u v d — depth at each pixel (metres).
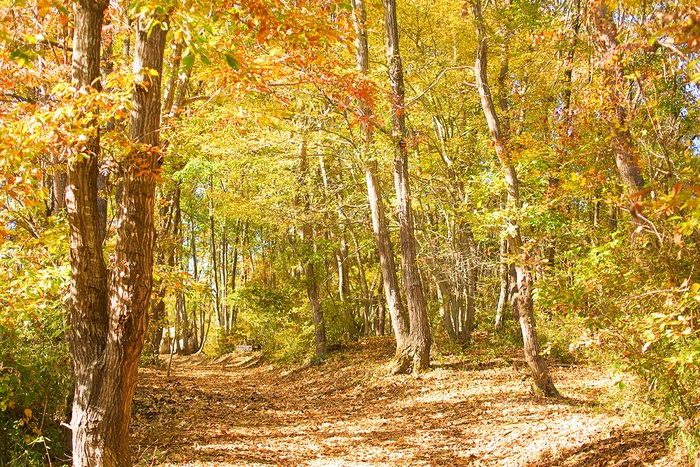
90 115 4.84
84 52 5.41
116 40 11.61
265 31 5.20
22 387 6.90
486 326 21.23
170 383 18.03
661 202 3.40
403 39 16.45
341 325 21.81
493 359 15.72
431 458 8.57
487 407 11.06
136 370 5.64
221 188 26.73
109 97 4.89
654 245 5.71
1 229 5.72
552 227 11.34
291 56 6.17
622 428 7.37
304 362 21.47
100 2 5.49
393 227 18.17
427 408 12.05
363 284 25.12
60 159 5.75
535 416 9.73
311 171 18.98
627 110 6.96
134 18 5.24
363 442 10.02
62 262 6.93
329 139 14.93
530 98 13.90
